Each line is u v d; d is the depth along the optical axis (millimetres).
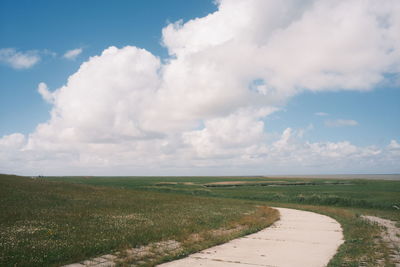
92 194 38969
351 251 12836
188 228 18297
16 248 12016
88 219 20641
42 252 11648
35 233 15094
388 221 23891
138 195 43219
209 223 20938
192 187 84625
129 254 12305
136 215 23625
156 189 73562
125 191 47906
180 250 12914
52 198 31625
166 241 14945
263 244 14867
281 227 21234
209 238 15664
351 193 62844
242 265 10945
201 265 10953
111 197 37656
